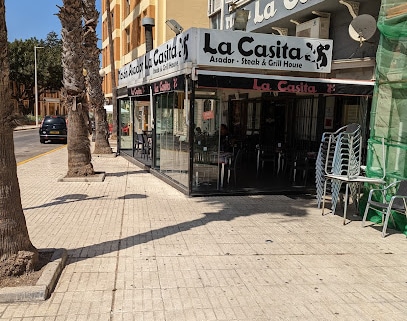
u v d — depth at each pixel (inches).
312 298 152.9
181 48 330.3
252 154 561.9
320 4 384.8
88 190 344.2
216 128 351.3
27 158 625.6
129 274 168.7
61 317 133.6
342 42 401.4
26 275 153.6
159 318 135.3
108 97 1470.2
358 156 280.5
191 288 157.8
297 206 298.2
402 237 229.6
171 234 223.5
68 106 393.4
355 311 144.3
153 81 418.9
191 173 322.7
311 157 376.5
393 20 247.8
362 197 276.2
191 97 310.5
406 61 242.4
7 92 150.3
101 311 138.3
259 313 140.5
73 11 374.9
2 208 149.9
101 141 646.5
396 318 140.5
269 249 204.1
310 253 200.4
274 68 330.3
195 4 787.4
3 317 132.3
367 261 192.1
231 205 295.7
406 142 245.9
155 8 826.2
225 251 199.2
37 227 232.2
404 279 172.9
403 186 240.1
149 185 372.8
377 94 265.4
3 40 146.7
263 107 547.2
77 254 189.6
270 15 475.8
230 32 314.3
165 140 407.5
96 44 598.2
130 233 224.1
